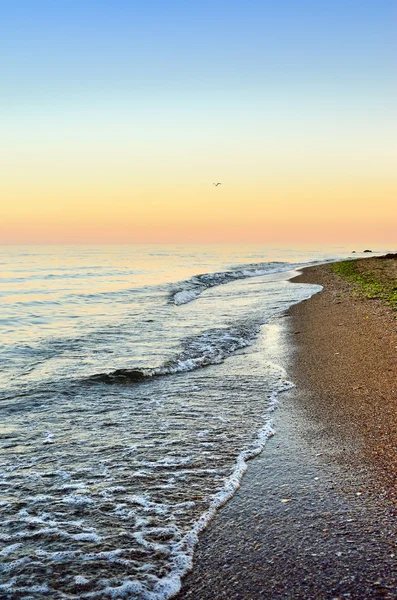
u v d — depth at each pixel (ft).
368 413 23.93
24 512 15.80
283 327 51.11
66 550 13.65
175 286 106.83
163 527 14.69
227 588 11.79
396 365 32.09
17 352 40.88
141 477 18.24
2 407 26.99
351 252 453.17
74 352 40.68
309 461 19.10
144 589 11.87
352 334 43.65
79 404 27.53
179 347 42.09
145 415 25.53
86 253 398.62
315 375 31.76
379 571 12.03
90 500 16.55
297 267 189.06
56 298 85.05
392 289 77.82
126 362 36.76
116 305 74.59
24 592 11.82
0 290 100.83
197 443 21.50
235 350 41.45
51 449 21.15
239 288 102.06
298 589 11.56
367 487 16.55
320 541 13.48
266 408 26.14
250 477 17.97
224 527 14.60
